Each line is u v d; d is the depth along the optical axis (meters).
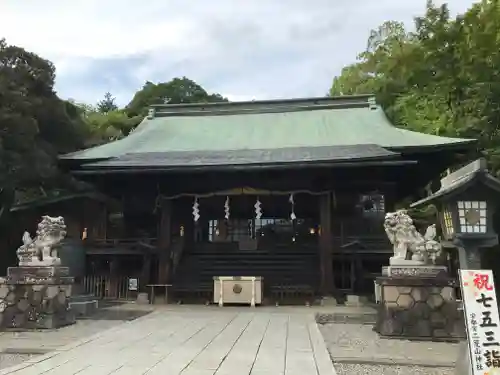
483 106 15.45
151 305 15.28
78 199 19.73
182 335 9.13
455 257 15.67
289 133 21.28
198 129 23.06
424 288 9.18
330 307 14.62
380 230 17.81
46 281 10.29
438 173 18.75
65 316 10.75
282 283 16.69
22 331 9.85
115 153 19.23
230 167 16.31
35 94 23.02
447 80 17.56
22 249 10.82
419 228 20.14
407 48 21.39
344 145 18.28
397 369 6.68
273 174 17.78
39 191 24.52
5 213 21.44
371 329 10.26
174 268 17.91
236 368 6.38
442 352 7.79
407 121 24.72
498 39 15.31
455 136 18.31
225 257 18.86
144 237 19.00
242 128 22.70
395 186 17.92
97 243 18.19
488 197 5.86
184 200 19.92
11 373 6.08
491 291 5.22
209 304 15.46
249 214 21.02
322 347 7.91
